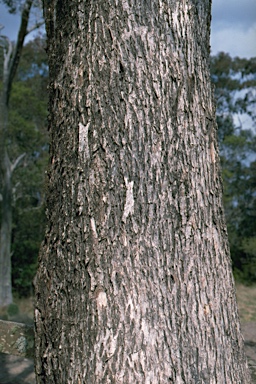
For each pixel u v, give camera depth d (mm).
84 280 1969
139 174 1980
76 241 1996
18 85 26953
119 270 1944
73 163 2039
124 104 2000
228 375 2002
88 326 1944
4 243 19219
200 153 2076
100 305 1938
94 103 2021
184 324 1951
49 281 2062
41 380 2072
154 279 1945
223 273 2076
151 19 2047
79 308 1970
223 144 32500
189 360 1938
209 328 1986
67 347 1977
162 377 1905
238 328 2105
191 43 2117
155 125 2006
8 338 2719
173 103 2043
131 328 1917
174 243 1980
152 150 1996
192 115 2076
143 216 1967
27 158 25453
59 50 2156
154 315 1930
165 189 1992
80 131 2033
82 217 1995
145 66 2020
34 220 24812
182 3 2113
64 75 2113
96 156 2000
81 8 2090
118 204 1971
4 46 19562
